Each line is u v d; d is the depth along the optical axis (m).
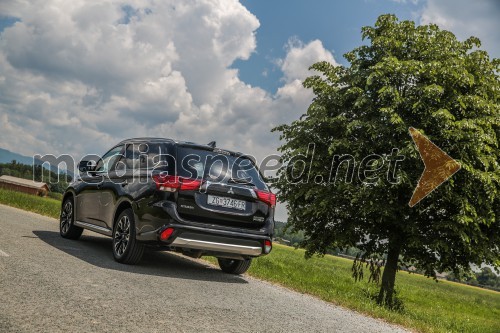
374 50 15.09
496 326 17.38
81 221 8.40
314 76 15.69
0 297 3.81
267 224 6.95
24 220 10.89
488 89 13.81
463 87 13.77
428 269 13.34
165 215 6.27
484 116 12.94
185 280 6.28
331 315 5.55
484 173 12.04
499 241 13.25
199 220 6.46
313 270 22.61
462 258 13.36
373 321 5.74
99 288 4.76
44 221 11.81
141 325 3.64
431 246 12.20
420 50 14.38
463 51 14.71
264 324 4.38
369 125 12.78
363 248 13.79
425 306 21.83
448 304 26.50
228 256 6.85
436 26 14.91
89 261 6.49
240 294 5.90
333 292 7.61
